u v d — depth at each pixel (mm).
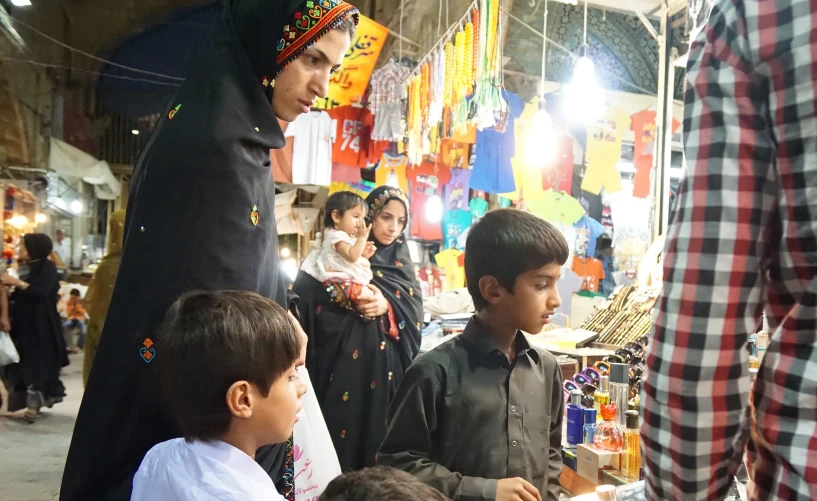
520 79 5852
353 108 4660
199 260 985
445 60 3225
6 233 6570
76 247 8609
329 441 1312
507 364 1198
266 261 1112
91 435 967
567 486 1765
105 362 981
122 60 6824
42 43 6453
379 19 5359
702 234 625
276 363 852
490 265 1152
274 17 1158
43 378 4137
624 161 5668
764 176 632
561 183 4645
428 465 1133
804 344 605
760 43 617
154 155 1064
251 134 1085
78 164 7020
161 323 963
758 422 634
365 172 5398
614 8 4301
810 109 588
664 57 3254
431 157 5105
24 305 4148
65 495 976
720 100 646
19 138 6805
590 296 5203
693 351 617
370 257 2391
